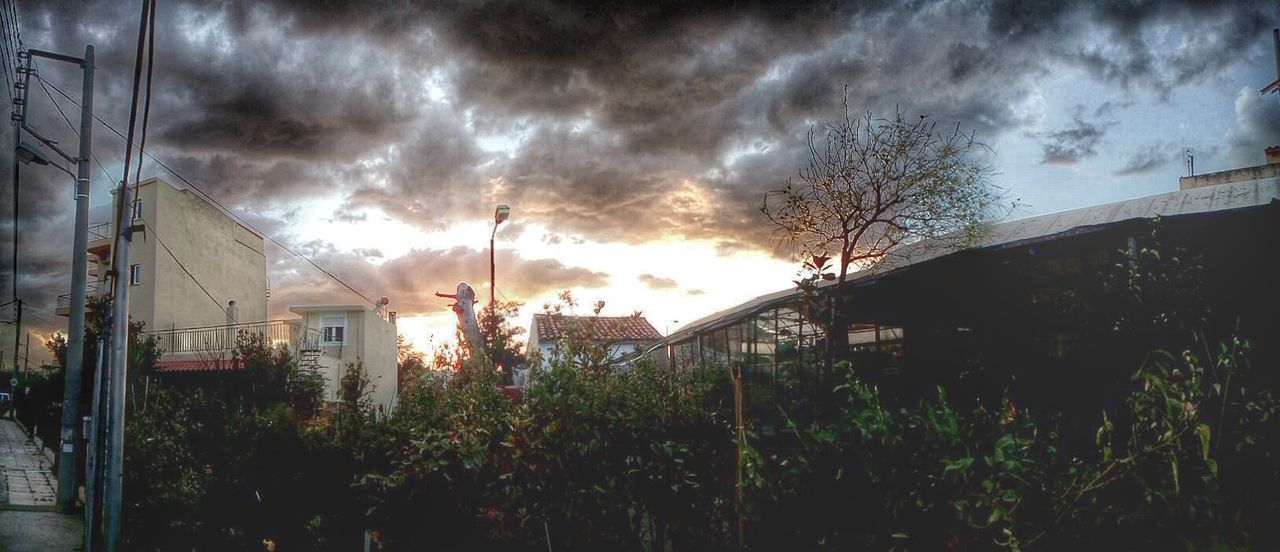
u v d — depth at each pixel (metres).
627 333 6.66
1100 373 5.85
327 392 24.92
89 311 18.25
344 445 8.29
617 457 5.67
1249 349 4.25
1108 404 5.67
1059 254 7.09
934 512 4.23
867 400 4.47
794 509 4.74
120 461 9.45
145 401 11.55
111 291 9.74
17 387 43.72
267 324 25.17
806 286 6.14
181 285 29.17
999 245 7.31
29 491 16.67
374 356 30.09
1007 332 6.89
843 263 7.44
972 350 7.20
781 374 6.82
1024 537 4.01
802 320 6.73
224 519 9.01
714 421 5.83
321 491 8.40
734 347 8.27
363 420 8.47
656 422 5.75
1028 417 4.46
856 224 7.47
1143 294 5.42
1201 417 3.98
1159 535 3.88
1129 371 5.50
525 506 5.79
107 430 9.57
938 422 4.31
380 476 6.88
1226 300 6.43
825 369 6.31
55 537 11.62
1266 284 6.38
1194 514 3.68
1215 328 6.07
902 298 7.82
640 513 5.71
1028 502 4.07
